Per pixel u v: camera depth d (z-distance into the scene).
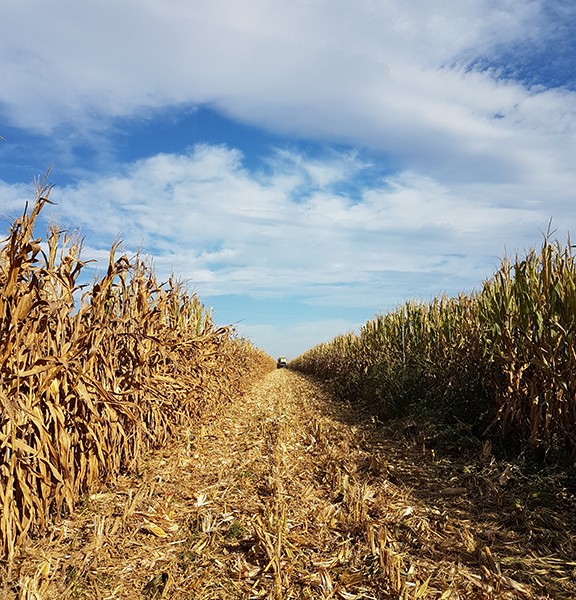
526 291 6.15
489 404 6.75
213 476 6.08
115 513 4.53
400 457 6.59
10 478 3.44
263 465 6.65
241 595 3.27
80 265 4.40
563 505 4.52
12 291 3.48
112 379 5.36
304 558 3.74
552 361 5.48
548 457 5.40
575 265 5.72
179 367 7.65
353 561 3.66
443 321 9.25
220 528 4.39
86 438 4.66
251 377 21.50
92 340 4.91
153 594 3.25
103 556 3.70
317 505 4.93
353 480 5.59
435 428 7.25
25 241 3.53
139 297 6.39
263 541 3.85
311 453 7.43
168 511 4.77
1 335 3.49
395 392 9.48
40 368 3.69
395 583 3.22
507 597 3.12
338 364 18.97
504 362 6.31
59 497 4.18
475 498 4.89
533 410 5.56
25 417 3.72
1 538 3.38
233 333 13.66
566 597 3.13
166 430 7.44
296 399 15.59
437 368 8.98
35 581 3.19
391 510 4.66
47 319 4.02
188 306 9.60
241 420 10.89
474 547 3.76
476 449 6.21
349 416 10.52
